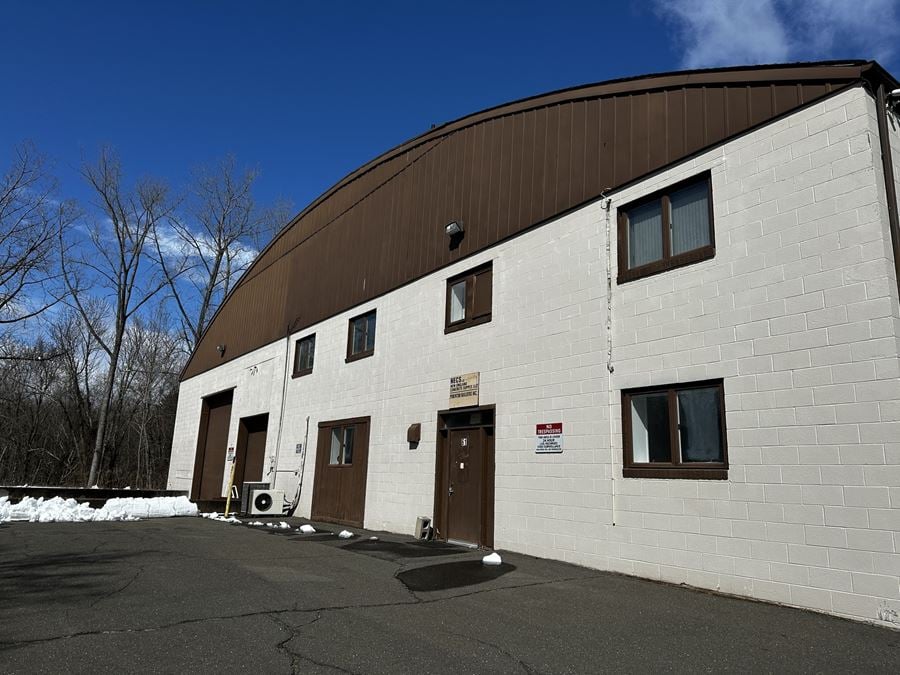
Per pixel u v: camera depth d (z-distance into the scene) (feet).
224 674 13.35
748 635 17.78
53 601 18.84
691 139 28.07
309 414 55.77
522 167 37.27
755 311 24.08
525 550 31.40
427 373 41.47
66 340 123.44
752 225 24.86
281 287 66.49
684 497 24.97
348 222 55.83
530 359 33.63
